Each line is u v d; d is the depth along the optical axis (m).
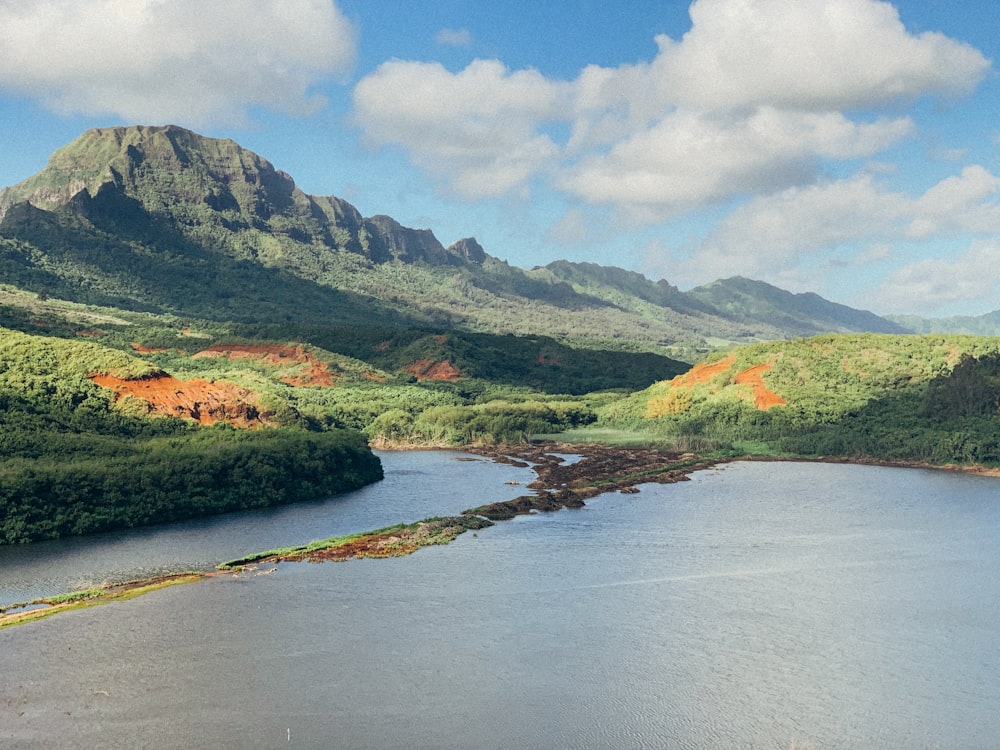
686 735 64.00
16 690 69.50
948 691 71.31
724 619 86.94
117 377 178.75
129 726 64.19
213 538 120.88
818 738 63.78
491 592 95.06
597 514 140.12
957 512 141.75
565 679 72.81
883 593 95.69
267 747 61.72
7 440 137.38
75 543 116.12
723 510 143.62
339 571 103.00
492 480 180.25
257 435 169.38
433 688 70.94
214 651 77.62
